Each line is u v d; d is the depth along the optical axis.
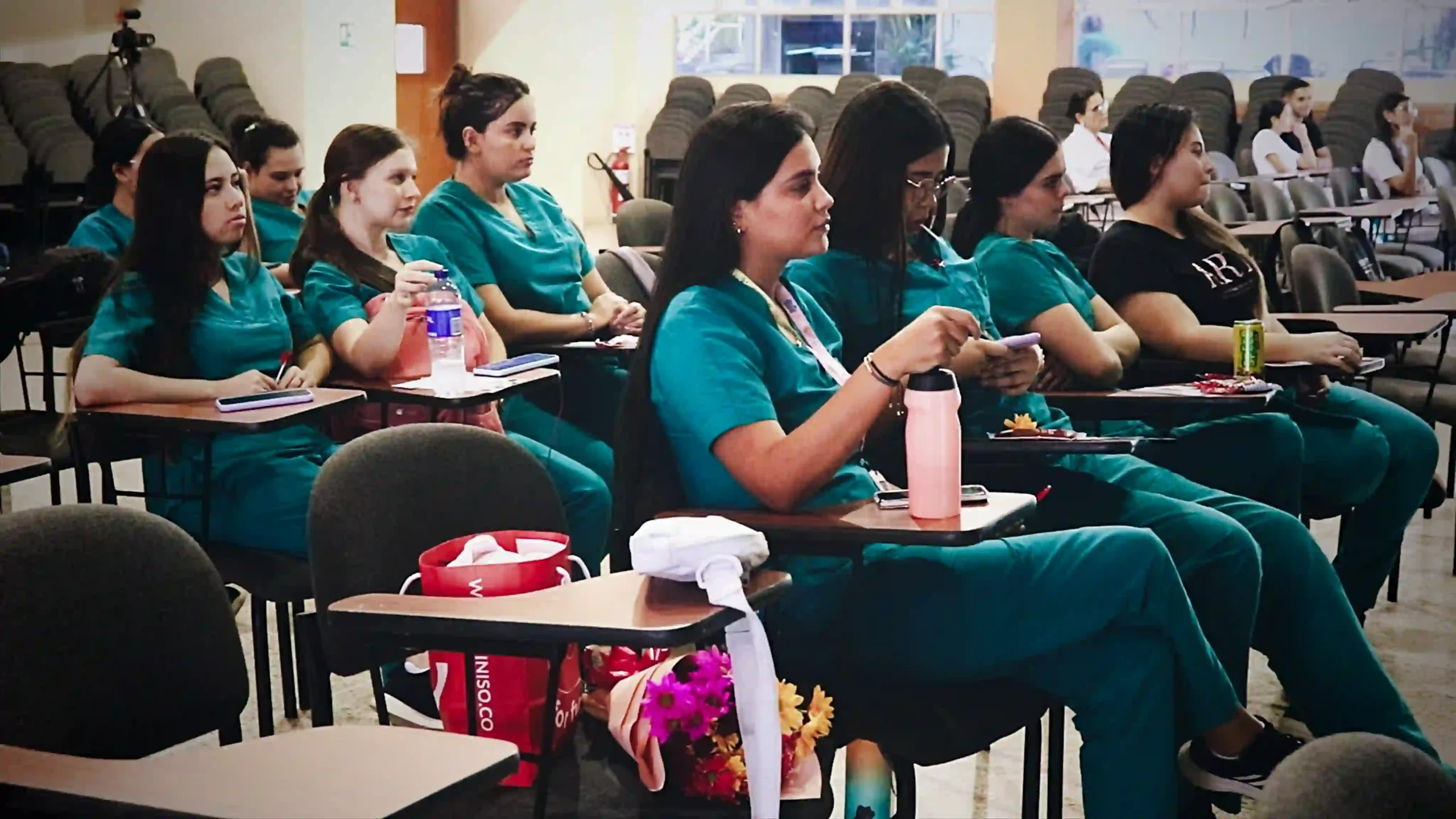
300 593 2.47
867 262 2.50
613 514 2.03
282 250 4.02
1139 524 2.49
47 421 3.46
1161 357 3.23
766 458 1.87
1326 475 3.23
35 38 9.04
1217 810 2.50
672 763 1.60
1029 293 2.86
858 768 2.21
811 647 1.94
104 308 2.71
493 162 3.57
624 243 5.04
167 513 2.68
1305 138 10.01
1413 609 3.65
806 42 12.09
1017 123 2.91
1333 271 4.52
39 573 1.43
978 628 1.91
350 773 1.22
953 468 1.86
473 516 1.89
